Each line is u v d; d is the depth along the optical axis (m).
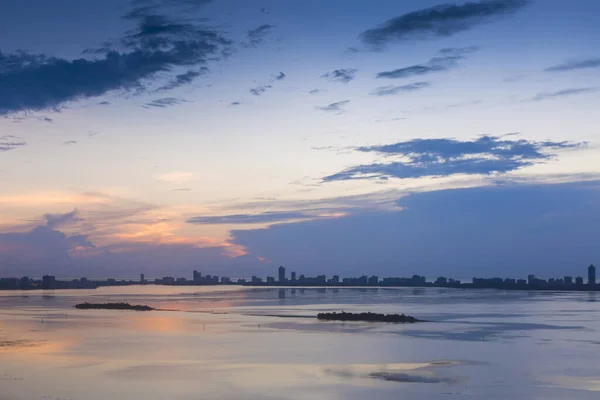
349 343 87.38
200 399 51.25
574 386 56.31
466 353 76.75
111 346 84.00
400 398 51.59
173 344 86.19
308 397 52.06
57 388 55.09
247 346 83.56
